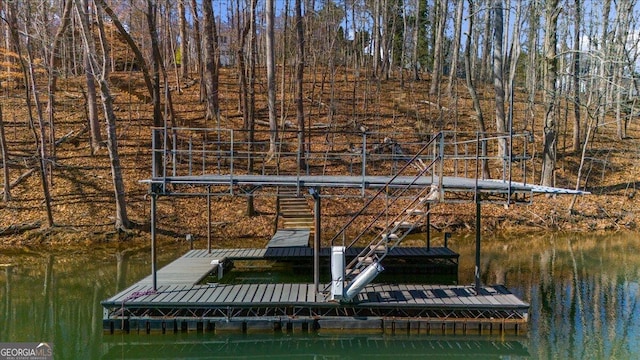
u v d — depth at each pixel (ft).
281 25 115.24
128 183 65.31
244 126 76.23
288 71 114.42
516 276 43.47
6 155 60.08
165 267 40.32
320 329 29.32
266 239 59.11
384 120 92.53
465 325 29.22
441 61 107.34
